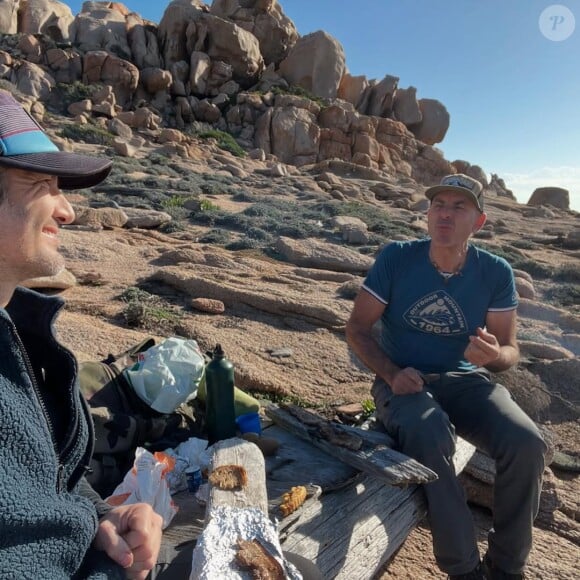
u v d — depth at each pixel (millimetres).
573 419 5070
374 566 2580
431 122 55656
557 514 3719
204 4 50250
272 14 52906
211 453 2742
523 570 2779
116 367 3238
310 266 11312
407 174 48688
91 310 6945
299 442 3143
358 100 53469
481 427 2889
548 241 20141
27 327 1464
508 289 3184
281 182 29797
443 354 3248
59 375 1453
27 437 1116
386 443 2975
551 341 7215
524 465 2670
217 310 7422
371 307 3264
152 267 9594
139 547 1421
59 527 1170
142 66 43938
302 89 49531
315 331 6953
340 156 45781
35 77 36812
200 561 1678
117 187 19312
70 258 9734
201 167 30844
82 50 42219
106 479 2682
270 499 2516
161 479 2375
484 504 3688
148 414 3078
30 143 1222
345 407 4828
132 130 36281
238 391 3439
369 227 18156
